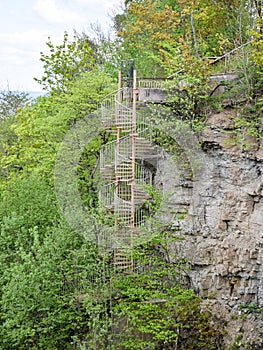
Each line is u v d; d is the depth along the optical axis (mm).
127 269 16234
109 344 14273
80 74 22375
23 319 14953
